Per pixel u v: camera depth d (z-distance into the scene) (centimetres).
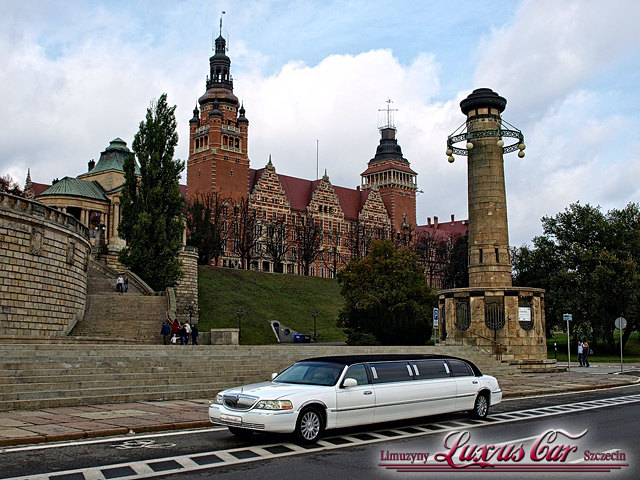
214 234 10731
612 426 1891
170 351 2892
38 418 1873
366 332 6981
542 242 7581
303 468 1295
